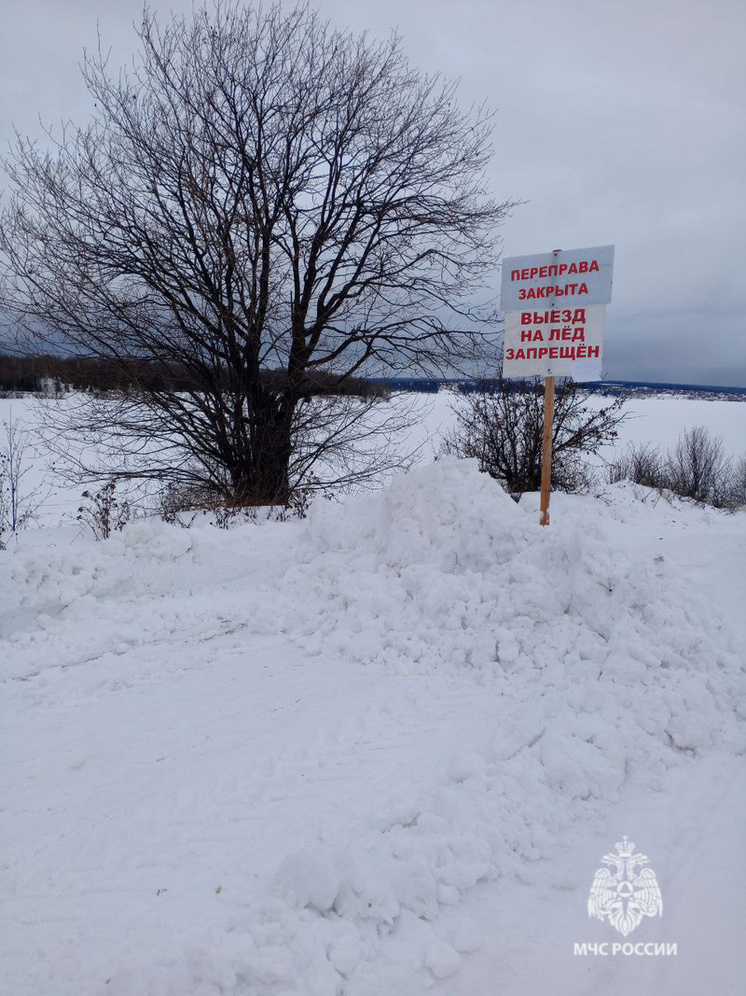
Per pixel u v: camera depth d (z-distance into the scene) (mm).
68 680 4711
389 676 4703
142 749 3812
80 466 10820
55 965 2420
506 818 3086
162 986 2303
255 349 10586
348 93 10859
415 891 2668
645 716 3875
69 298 9828
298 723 4062
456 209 11594
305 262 11359
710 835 3090
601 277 6148
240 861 2906
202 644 5332
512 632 4848
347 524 6688
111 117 10102
